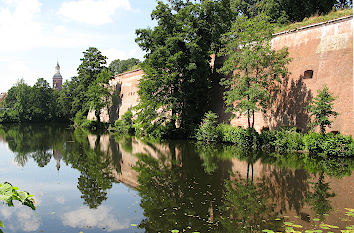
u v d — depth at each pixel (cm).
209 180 1345
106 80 4603
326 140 1848
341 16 2105
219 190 1187
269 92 2423
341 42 2014
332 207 977
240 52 2305
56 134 3697
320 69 2112
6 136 3419
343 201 1038
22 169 1641
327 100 1834
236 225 839
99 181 1376
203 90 3003
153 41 3066
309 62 2195
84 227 848
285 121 2303
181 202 1049
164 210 971
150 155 2047
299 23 2439
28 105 6600
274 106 2411
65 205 1046
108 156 2038
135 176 1456
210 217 905
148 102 3025
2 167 1691
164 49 2820
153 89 2986
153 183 1315
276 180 1328
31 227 854
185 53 2941
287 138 2042
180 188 1224
